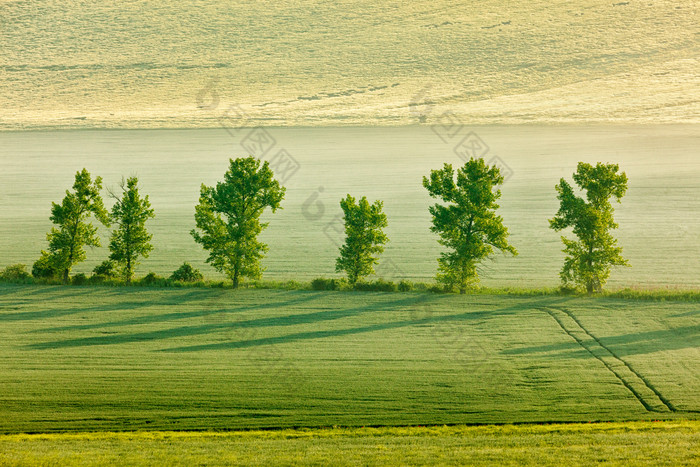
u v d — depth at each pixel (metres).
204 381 135.25
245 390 131.00
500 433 112.31
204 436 111.25
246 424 116.94
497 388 131.75
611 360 146.25
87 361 146.75
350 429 114.81
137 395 128.50
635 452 102.25
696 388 131.38
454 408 123.12
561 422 117.56
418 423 117.56
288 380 135.75
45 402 125.12
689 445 104.94
